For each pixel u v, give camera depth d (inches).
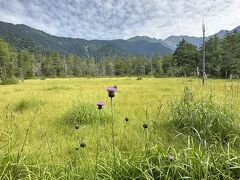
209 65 2335.1
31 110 429.7
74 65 5816.9
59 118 355.9
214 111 273.4
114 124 318.0
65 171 163.2
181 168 149.4
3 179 149.2
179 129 277.9
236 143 227.9
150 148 172.2
